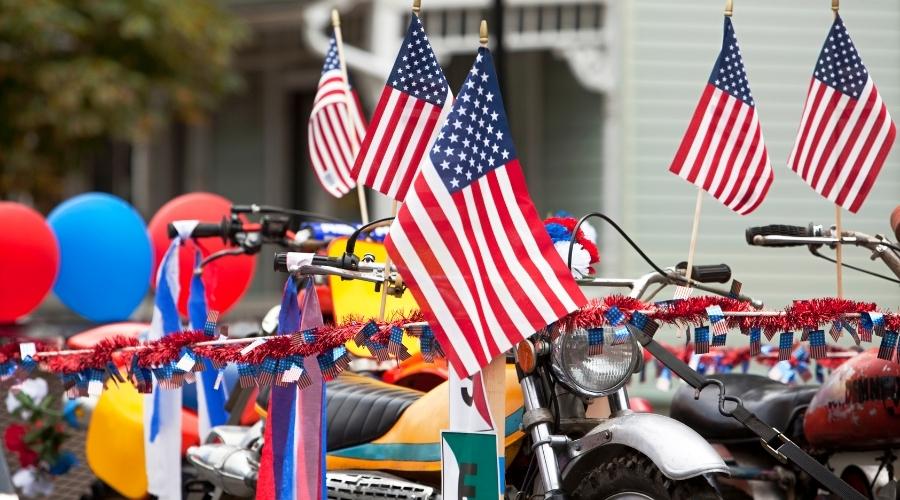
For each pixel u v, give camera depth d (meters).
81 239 25.62
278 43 60.41
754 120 15.93
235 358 15.11
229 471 17.52
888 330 14.49
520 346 13.96
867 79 15.80
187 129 63.50
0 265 24.20
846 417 15.98
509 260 13.65
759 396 17.23
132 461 20.50
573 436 14.45
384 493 15.49
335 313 17.11
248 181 61.88
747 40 32.50
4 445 22.03
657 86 32.53
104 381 16.81
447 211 13.54
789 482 16.95
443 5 41.12
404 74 14.77
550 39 40.84
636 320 13.88
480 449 13.67
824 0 32.56
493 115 13.84
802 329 14.49
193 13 52.31
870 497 16.38
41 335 22.75
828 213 32.38
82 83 50.03
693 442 12.95
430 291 13.41
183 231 19.27
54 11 49.94
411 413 15.89
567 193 45.19
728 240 32.34
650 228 32.44
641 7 32.50
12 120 50.59
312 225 19.36
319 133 19.98
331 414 16.55
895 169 32.44
